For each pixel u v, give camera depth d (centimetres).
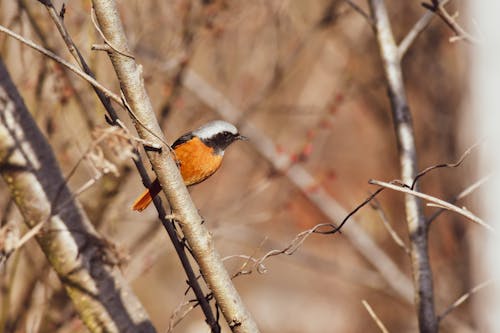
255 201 1627
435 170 1603
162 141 628
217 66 1438
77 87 1096
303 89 1670
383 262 1515
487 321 1305
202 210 1430
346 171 2006
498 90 1083
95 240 829
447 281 1554
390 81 916
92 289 820
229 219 1463
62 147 1105
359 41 1523
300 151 1408
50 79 1075
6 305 1005
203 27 1237
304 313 2256
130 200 1316
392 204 1752
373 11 945
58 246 814
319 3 1495
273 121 1705
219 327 701
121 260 839
